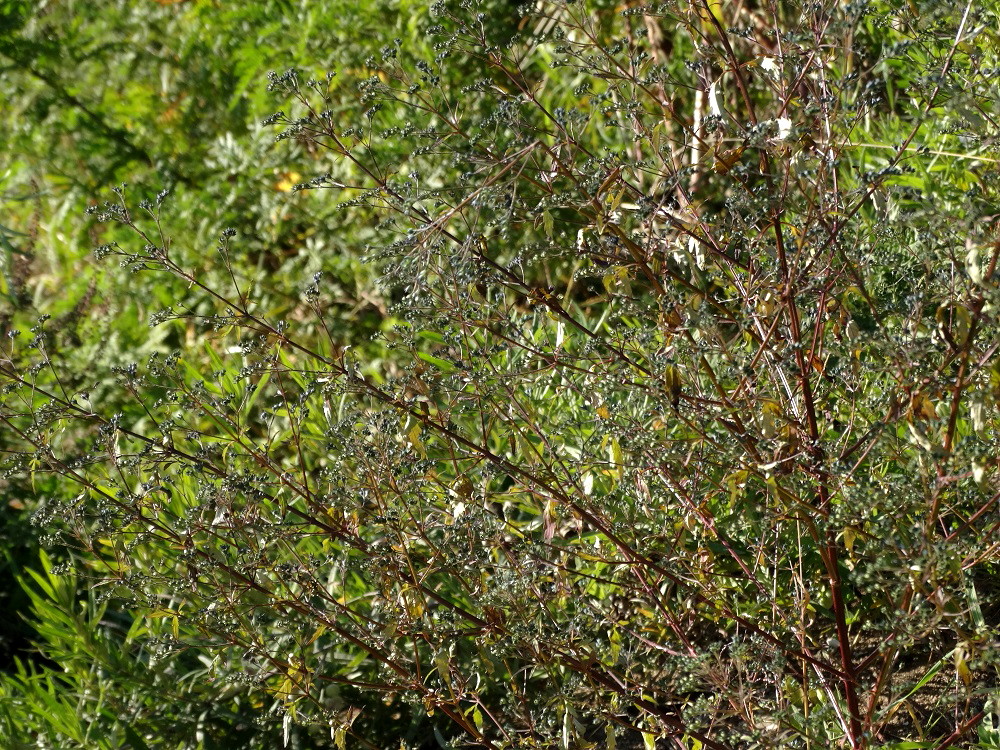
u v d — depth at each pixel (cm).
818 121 207
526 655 232
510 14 484
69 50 582
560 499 227
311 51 502
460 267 208
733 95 313
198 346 475
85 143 560
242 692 292
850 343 212
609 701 256
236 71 538
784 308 217
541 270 396
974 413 184
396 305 216
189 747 288
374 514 234
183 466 238
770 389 228
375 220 468
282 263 510
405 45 480
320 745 284
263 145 493
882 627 195
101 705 290
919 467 201
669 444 220
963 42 188
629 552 224
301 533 239
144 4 590
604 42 417
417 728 284
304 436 328
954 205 296
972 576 240
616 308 285
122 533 235
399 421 243
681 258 231
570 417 304
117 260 507
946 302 188
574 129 229
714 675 211
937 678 254
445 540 232
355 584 297
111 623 349
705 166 226
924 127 353
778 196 202
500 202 215
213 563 226
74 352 464
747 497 262
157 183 535
